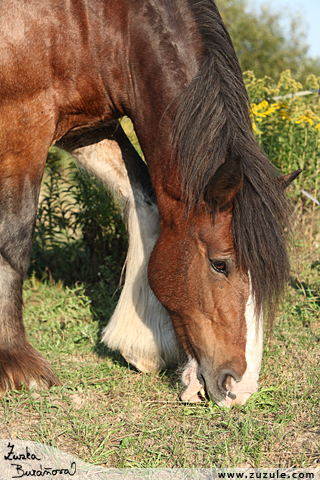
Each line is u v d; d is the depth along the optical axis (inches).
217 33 103.0
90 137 124.4
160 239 104.4
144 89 106.4
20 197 110.3
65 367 126.0
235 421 96.8
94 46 107.4
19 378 108.8
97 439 93.6
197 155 94.7
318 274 173.5
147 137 109.0
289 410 100.6
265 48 607.2
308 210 196.7
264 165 94.0
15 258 110.9
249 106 103.9
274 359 122.3
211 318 93.8
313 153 196.1
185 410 101.8
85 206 186.9
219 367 92.9
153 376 119.2
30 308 165.6
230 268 91.0
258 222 88.3
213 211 91.4
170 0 104.3
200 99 96.7
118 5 105.5
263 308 89.8
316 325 143.3
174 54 102.5
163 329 116.1
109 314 155.9
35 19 102.9
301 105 209.5
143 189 121.6
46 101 107.2
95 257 189.0
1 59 102.2
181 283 97.5
